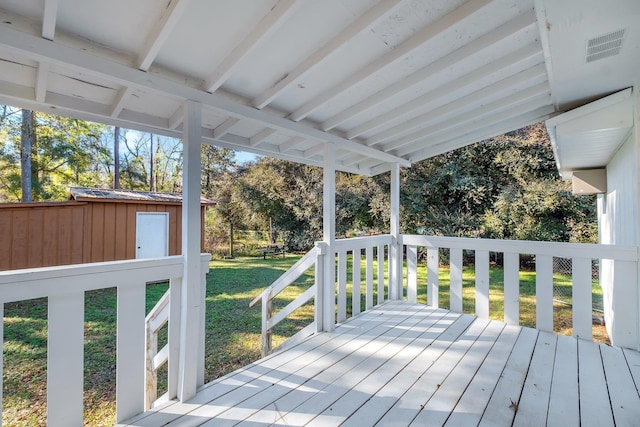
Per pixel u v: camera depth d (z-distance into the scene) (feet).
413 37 5.97
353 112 8.71
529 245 9.75
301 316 16.16
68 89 6.57
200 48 5.66
